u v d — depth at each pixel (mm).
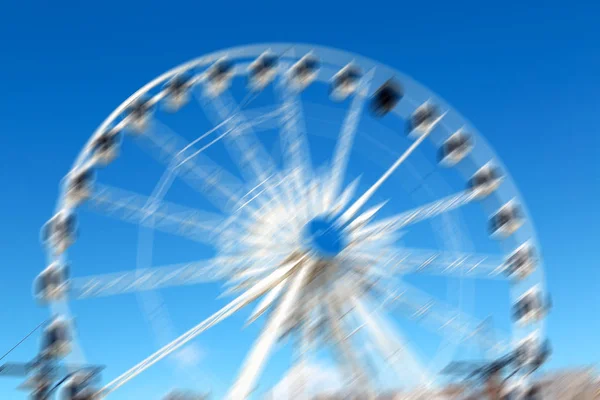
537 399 30641
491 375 29969
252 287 28250
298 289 27891
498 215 33844
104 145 32062
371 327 28531
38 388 27672
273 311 27969
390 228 30047
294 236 28703
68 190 31156
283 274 28047
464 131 34688
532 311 32250
